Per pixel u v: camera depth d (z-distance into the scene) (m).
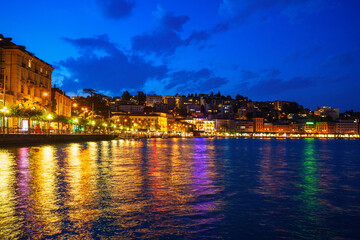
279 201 14.37
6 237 9.21
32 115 68.19
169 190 16.42
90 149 53.50
